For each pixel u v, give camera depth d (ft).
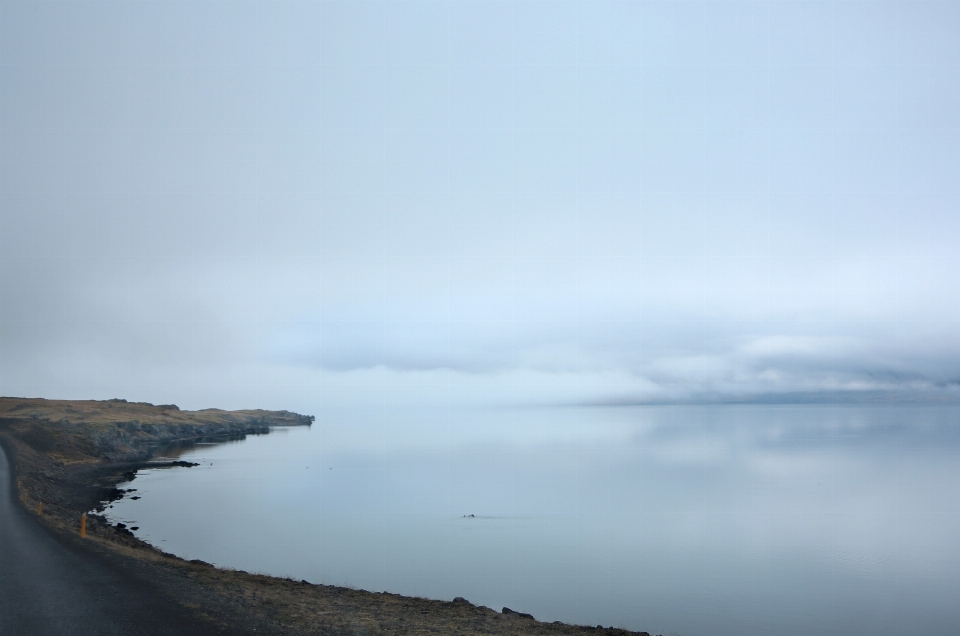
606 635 64.49
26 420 402.11
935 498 297.12
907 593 138.51
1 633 44.09
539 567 144.36
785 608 122.62
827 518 242.78
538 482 335.26
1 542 82.38
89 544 88.28
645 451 568.00
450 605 75.61
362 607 66.39
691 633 101.50
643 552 169.89
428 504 249.75
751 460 486.38
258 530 180.65
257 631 48.21
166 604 54.49
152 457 426.51
